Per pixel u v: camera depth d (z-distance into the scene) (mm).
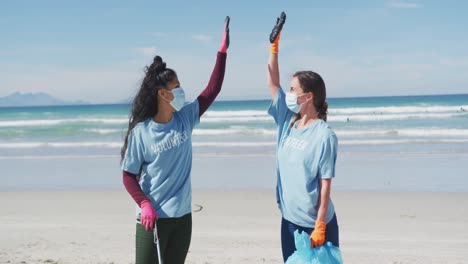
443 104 51500
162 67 3482
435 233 7750
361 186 12102
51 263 6195
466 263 6133
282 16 3832
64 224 8516
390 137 23547
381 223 8477
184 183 3496
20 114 52844
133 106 3494
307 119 3648
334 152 3465
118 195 11305
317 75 3643
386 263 6168
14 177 14688
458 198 10406
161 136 3418
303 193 3521
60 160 18344
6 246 7059
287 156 3621
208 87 3816
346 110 38031
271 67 3887
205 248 6922
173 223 3443
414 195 10844
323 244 3453
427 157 16766
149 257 3391
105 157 18797
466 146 19422
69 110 65812
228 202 10391
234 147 21297
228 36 3900
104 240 7395
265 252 6688
